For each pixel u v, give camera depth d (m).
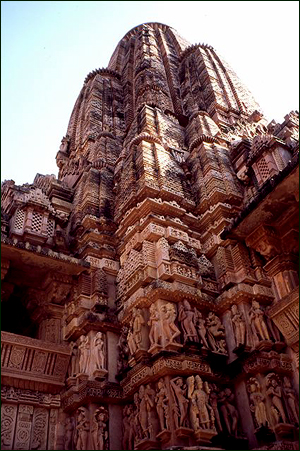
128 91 29.84
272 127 19.73
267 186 12.73
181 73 30.17
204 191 17.31
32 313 15.73
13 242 14.03
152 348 12.16
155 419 11.33
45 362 13.65
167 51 31.83
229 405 11.86
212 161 18.25
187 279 13.70
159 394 11.42
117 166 20.25
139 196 16.47
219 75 28.22
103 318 14.36
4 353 13.10
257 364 11.84
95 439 11.85
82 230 17.70
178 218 16.11
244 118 25.00
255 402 11.48
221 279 14.40
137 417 11.74
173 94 28.06
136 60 31.52
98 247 16.61
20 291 15.84
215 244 15.31
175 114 24.75
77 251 17.05
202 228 16.50
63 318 15.32
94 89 29.44
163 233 15.05
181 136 21.62
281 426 10.73
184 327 12.65
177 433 10.59
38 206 16.98
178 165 18.77
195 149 19.56
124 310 14.23
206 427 10.72
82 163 22.75
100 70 32.44
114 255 16.58
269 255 13.74
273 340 12.43
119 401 12.84
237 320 13.01
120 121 27.78
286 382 11.73
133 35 36.31
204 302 13.62
